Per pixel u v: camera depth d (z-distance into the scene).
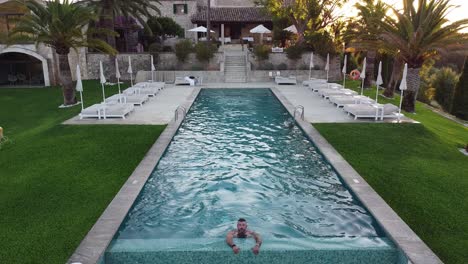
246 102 23.12
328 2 34.81
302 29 34.84
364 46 21.66
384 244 7.27
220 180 10.88
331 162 11.62
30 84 31.25
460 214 8.39
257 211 9.09
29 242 7.14
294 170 11.57
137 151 12.68
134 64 33.34
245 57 34.75
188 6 44.09
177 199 9.63
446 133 15.98
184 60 33.19
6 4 29.56
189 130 16.16
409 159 12.11
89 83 31.19
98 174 10.65
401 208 8.64
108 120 17.06
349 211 8.88
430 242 7.24
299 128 16.30
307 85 29.06
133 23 39.81
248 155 12.98
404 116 17.70
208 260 7.09
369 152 12.67
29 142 13.98
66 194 9.33
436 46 18.02
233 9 46.84
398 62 22.75
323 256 7.10
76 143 13.61
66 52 20.83
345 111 18.84
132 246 7.12
